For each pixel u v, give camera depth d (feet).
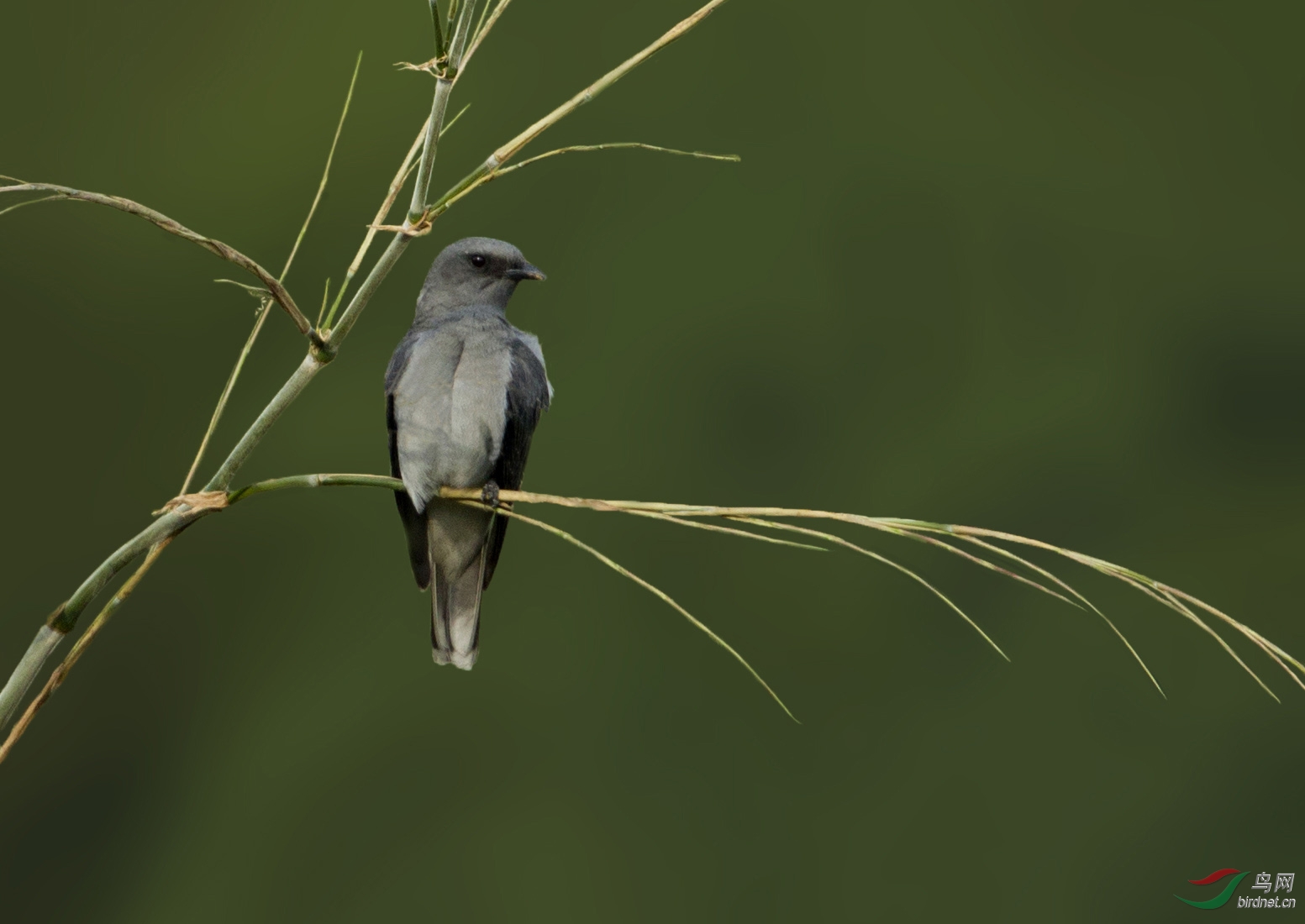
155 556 12.03
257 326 12.25
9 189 10.22
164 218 10.95
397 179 12.31
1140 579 10.96
